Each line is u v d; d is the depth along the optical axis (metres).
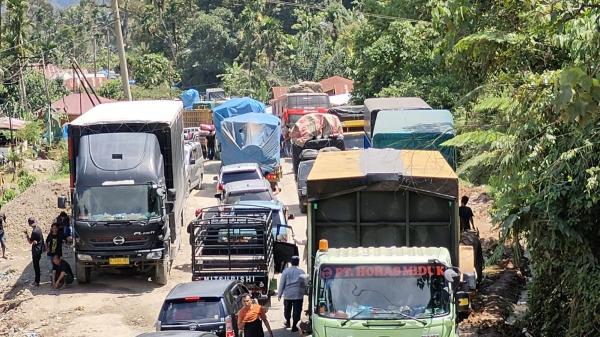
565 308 36.12
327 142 86.56
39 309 48.47
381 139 55.31
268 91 198.00
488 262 37.03
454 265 34.69
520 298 44.09
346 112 96.25
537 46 38.28
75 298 50.50
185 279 54.44
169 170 57.28
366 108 76.94
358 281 29.33
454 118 60.06
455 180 34.50
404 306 28.88
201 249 47.09
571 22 29.47
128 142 54.69
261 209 53.69
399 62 103.56
